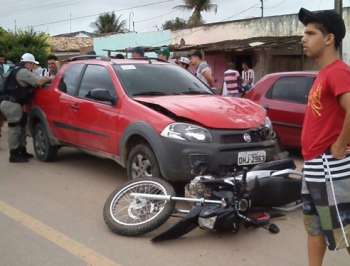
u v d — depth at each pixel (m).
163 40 29.50
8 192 6.88
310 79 8.60
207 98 6.69
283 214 5.57
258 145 6.00
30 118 8.82
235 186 4.98
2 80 9.19
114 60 7.64
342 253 4.70
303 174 3.59
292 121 8.61
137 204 5.38
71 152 9.51
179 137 5.79
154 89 6.98
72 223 5.61
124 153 6.57
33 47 34.44
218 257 4.68
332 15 3.34
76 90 7.78
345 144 3.29
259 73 24.05
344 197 3.41
